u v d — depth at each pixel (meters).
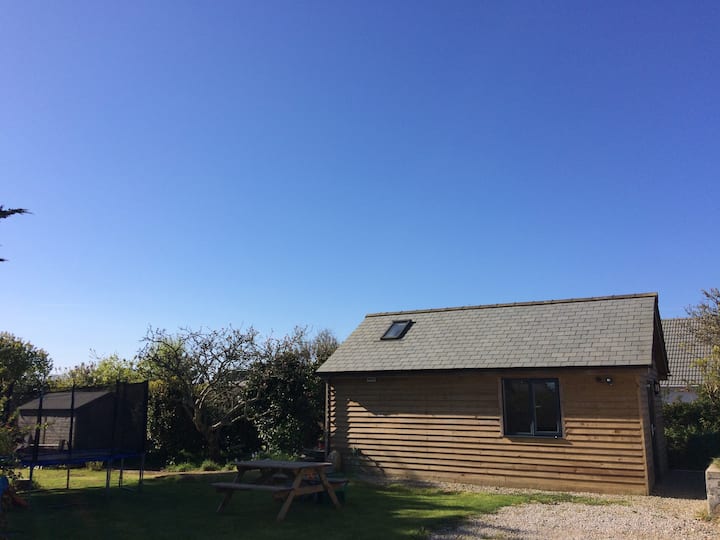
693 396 22.53
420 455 14.80
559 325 14.59
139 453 13.03
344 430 16.16
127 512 10.37
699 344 23.41
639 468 12.11
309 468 10.24
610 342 13.12
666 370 16.47
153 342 19.52
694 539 8.06
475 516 9.74
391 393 15.55
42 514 10.16
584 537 8.19
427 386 15.02
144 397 13.35
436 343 15.79
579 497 11.83
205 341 19.64
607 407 12.62
